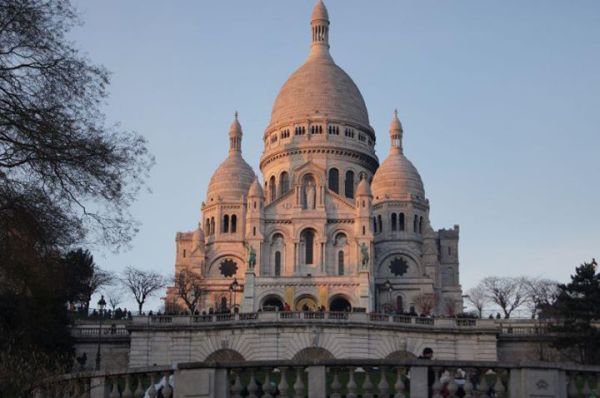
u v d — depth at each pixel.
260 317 84.50
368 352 83.25
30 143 37.88
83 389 32.00
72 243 40.03
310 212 158.75
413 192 173.75
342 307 143.62
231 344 83.94
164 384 31.06
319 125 184.25
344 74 194.88
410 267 168.12
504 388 29.42
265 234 158.50
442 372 33.00
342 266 157.25
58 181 39.03
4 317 74.25
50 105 38.66
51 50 38.72
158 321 85.94
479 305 158.00
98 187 39.31
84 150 38.66
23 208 38.25
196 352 84.50
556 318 95.56
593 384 31.28
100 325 88.00
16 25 37.78
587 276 88.50
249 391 29.22
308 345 82.81
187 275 153.25
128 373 30.81
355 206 160.00
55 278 43.12
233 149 189.75
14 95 38.09
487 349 86.12
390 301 155.38
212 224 177.25
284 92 192.00
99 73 39.81
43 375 37.25
